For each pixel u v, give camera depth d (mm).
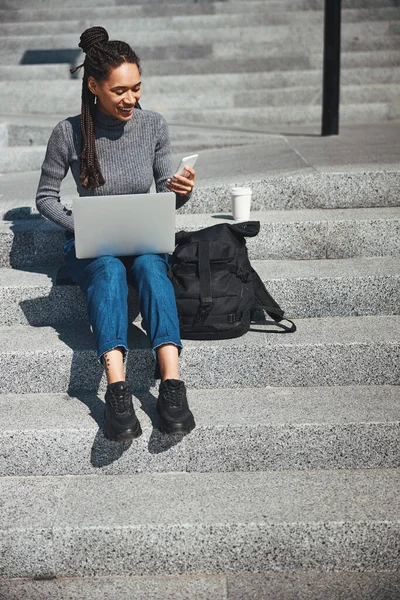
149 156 3385
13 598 2674
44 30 8734
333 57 6164
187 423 2928
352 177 4270
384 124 7199
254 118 7371
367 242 3963
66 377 3336
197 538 2746
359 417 3055
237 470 3074
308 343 3316
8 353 3309
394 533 2729
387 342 3312
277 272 3732
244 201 3988
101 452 3043
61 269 3746
